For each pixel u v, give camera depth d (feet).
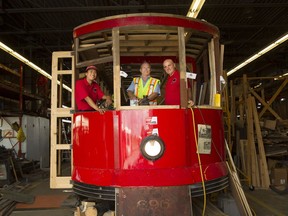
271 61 56.18
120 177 12.28
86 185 13.10
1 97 41.32
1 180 28.55
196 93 19.30
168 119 12.60
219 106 14.65
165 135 12.49
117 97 12.89
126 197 12.00
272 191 24.35
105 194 12.42
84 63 14.52
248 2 31.71
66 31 38.37
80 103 14.85
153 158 12.26
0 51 45.70
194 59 19.93
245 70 66.23
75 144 14.42
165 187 12.04
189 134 12.96
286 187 22.97
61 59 19.95
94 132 13.34
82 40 15.56
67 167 41.93
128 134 12.54
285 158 29.68
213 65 15.03
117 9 30.50
